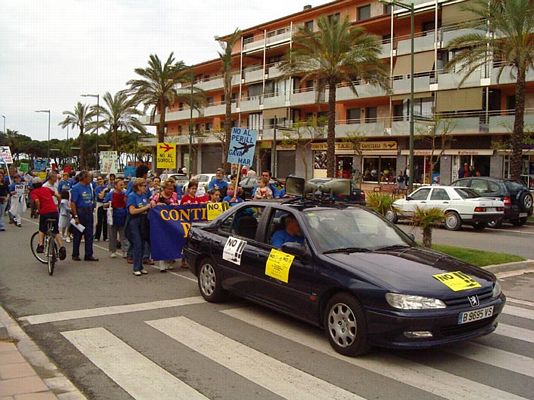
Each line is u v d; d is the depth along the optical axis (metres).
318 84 35.31
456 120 33.81
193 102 50.81
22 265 10.60
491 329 5.48
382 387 4.73
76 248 11.25
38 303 7.59
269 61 55.00
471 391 4.66
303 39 32.88
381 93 38.88
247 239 7.09
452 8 36.03
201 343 5.89
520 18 23.94
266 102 50.03
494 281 5.73
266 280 6.52
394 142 38.75
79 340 5.97
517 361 5.43
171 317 6.93
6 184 18.44
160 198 10.77
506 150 30.92
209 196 12.09
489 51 26.92
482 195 20.09
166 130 70.56
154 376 4.95
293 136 44.75
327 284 5.63
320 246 6.01
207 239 7.74
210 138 57.47
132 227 9.75
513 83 31.92
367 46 31.98
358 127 40.22
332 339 5.63
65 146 95.06
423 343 5.00
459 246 14.61
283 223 6.70
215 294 7.57
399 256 5.90
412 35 26.64
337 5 46.03
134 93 45.50
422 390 4.67
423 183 37.53
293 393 4.58
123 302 7.71
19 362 5.14
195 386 4.72
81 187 11.04
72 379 4.89
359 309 5.30
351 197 22.48
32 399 4.23
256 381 4.84
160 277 9.57
